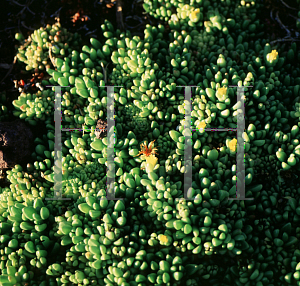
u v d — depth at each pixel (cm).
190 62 71
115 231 65
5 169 70
